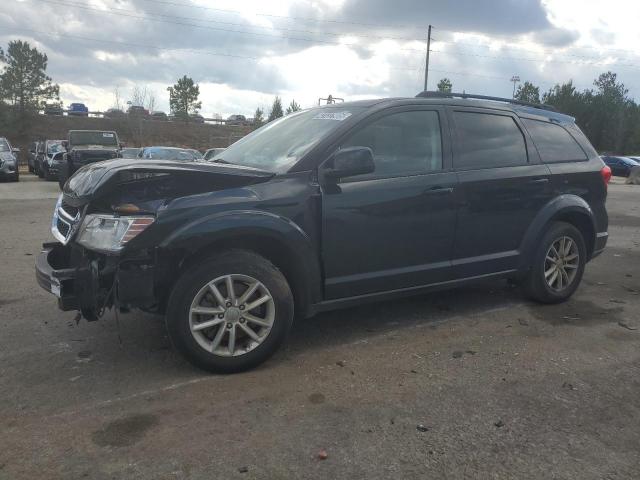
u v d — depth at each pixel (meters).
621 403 3.39
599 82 81.69
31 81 53.25
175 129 65.25
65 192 4.05
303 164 3.94
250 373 3.75
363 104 4.45
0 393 3.41
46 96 54.78
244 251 3.73
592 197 5.57
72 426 3.04
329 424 3.10
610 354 4.16
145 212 3.42
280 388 3.53
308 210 3.87
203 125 69.69
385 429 3.05
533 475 2.67
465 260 4.71
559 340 4.44
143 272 3.46
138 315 4.84
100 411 3.20
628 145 71.38
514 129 5.11
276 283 3.75
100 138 22.95
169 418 3.14
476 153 4.76
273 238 3.75
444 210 4.48
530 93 69.00
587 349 4.25
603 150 74.56
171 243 3.41
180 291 3.53
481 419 3.18
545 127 5.39
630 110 73.12
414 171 4.38
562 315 5.09
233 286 3.66
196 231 3.46
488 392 3.51
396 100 4.47
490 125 4.94
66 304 3.49
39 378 3.62
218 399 3.37
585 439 2.98
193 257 3.62
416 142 4.46
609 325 4.82
